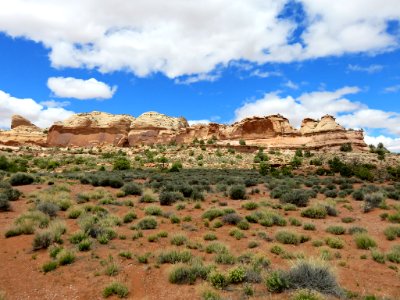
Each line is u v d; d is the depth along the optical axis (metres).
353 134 123.06
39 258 11.73
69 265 11.11
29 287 9.43
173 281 9.75
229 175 54.12
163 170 63.81
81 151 118.38
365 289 9.22
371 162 83.12
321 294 7.97
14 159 80.31
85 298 8.78
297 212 21.81
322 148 119.38
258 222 18.47
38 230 14.08
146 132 159.75
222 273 9.68
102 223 16.39
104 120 172.62
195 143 130.12
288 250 13.18
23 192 26.62
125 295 8.95
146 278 10.13
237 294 8.66
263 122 141.88
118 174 51.19
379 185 42.66
